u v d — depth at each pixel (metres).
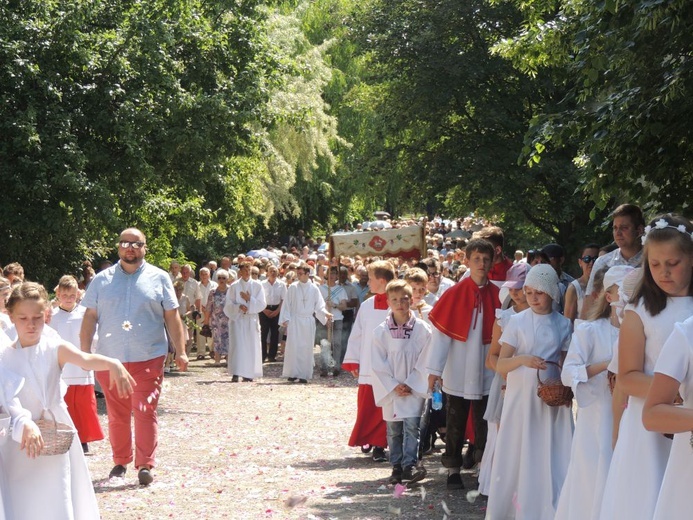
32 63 16.56
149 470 9.33
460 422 8.74
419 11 30.25
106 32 17.97
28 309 6.11
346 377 20.25
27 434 5.73
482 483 8.39
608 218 10.85
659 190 10.86
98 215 16.92
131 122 17.47
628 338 4.82
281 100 32.09
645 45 9.92
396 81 31.81
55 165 16.33
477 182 29.62
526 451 7.30
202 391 17.27
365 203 43.56
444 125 31.31
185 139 18.06
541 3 13.16
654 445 4.84
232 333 19.09
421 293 10.59
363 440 10.52
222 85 19.31
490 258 8.62
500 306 8.64
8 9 16.86
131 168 18.03
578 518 6.38
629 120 10.06
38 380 6.13
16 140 15.87
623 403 5.26
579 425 6.46
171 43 17.89
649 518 4.79
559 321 7.57
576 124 10.83
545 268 7.52
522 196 28.95
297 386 18.36
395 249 20.84
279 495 8.80
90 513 6.18
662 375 4.34
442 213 36.06
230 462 10.55
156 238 22.34
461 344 8.66
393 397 9.20
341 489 9.04
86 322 9.60
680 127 10.16
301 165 34.91
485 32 29.38
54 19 16.72
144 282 9.66
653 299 4.76
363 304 10.61
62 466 5.96
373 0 32.12
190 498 8.70
